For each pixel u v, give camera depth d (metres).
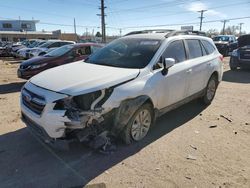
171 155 3.82
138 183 3.17
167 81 4.46
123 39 5.25
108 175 3.33
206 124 5.09
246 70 12.91
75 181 3.21
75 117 3.36
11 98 7.11
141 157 3.75
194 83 5.36
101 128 3.71
